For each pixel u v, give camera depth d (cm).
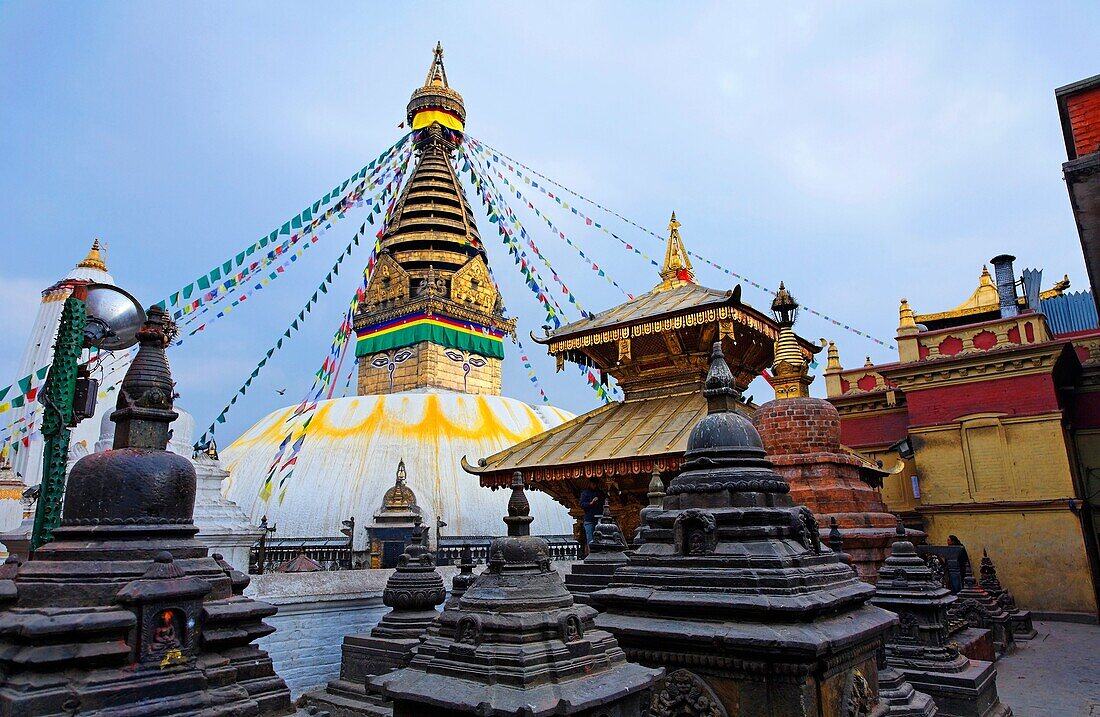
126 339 871
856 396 2683
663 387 1634
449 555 2523
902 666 895
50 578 420
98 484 457
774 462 1234
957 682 851
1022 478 2169
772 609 528
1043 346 2166
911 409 2409
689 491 635
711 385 678
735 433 648
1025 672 1341
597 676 441
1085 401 2384
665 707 571
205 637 470
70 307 758
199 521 1318
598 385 1931
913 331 2481
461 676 430
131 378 495
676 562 614
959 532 2247
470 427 3659
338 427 3547
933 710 744
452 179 5166
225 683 471
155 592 416
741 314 1477
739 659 541
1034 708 1078
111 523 449
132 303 859
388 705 888
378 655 969
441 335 4700
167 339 530
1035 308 3044
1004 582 2145
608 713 426
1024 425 2198
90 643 397
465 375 4812
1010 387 2244
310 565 1769
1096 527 2253
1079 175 1058
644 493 1468
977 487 2238
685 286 1777
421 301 4672
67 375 741
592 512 1521
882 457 2605
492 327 5088
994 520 2200
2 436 2305
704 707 555
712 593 571
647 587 621
